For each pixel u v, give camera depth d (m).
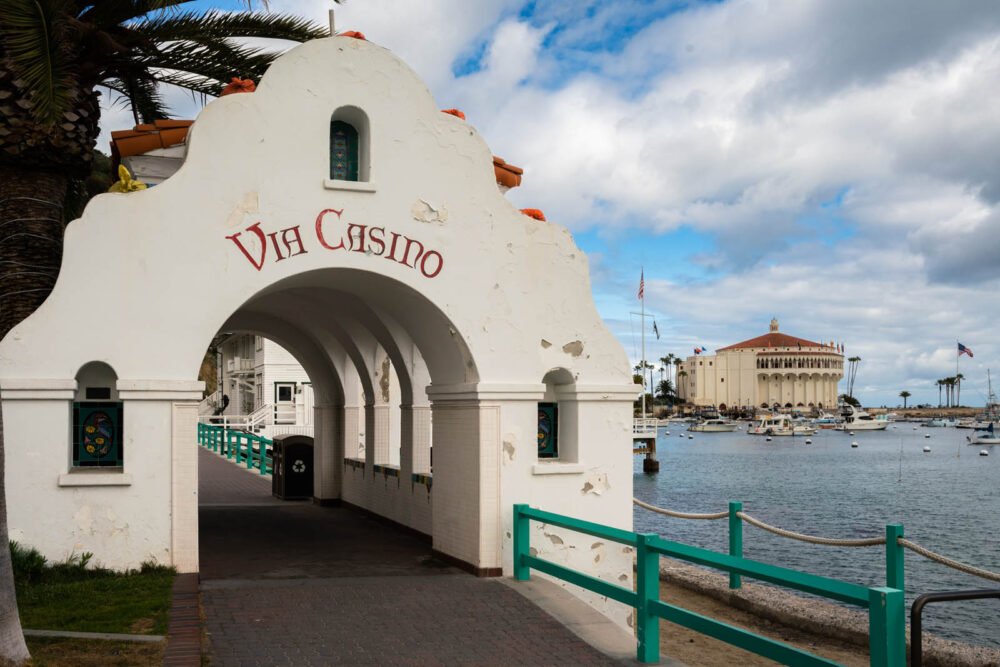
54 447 9.73
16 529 9.57
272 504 19.39
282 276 10.66
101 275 9.99
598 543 11.88
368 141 11.16
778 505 44.16
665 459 85.50
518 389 11.48
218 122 10.51
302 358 18.81
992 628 16.53
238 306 10.46
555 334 11.95
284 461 20.11
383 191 11.15
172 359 10.16
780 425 154.75
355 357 16.73
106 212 10.05
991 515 39.62
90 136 11.87
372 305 13.43
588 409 12.05
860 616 12.48
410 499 14.51
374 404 16.77
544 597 10.01
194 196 10.37
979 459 87.62
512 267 11.76
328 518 16.84
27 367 9.68
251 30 12.93
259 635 8.32
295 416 39.03
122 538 9.88
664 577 16.03
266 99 10.72
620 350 12.29
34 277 11.22
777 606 13.41
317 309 16.12
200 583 10.38
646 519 32.91
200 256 10.34
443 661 7.82
